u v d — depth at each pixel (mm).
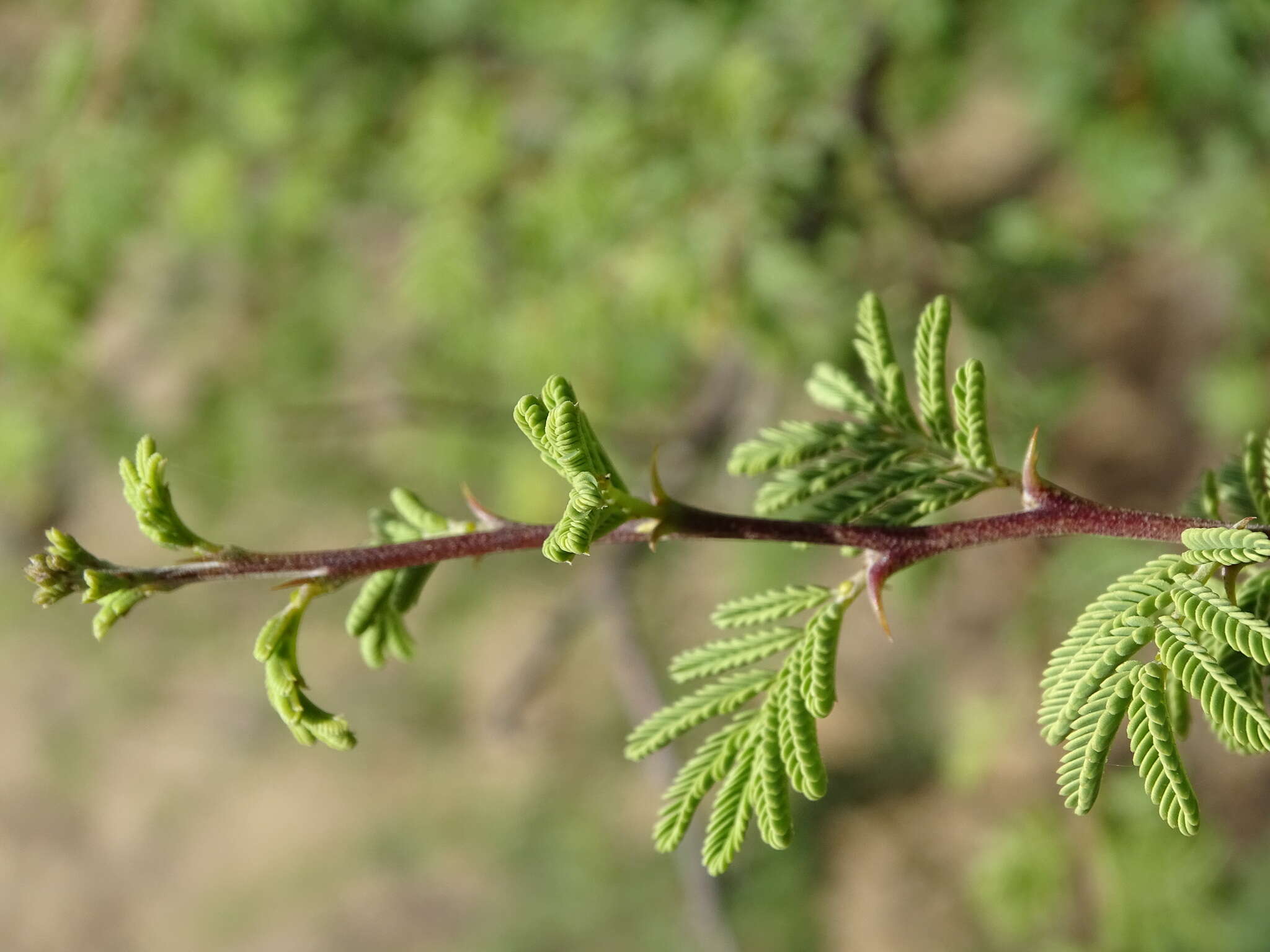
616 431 5398
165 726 11008
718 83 4477
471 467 6137
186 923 10461
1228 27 4152
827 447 1796
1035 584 4414
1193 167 5055
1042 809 4211
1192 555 1383
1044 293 4852
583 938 9414
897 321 4355
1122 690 1297
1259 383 6695
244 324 7109
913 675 8539
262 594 10844
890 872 8242
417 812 10250
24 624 11211
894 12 4297
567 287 4805
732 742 1546
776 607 1620
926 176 7754
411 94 5383
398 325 6867
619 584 5473
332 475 8312
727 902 8555
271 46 5387
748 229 4281
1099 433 7555
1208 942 4086
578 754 9969
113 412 5770
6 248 4605
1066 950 4164
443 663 10367
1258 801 6590
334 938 9953
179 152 5395
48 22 5902
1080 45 4496
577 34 5164
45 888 10867
